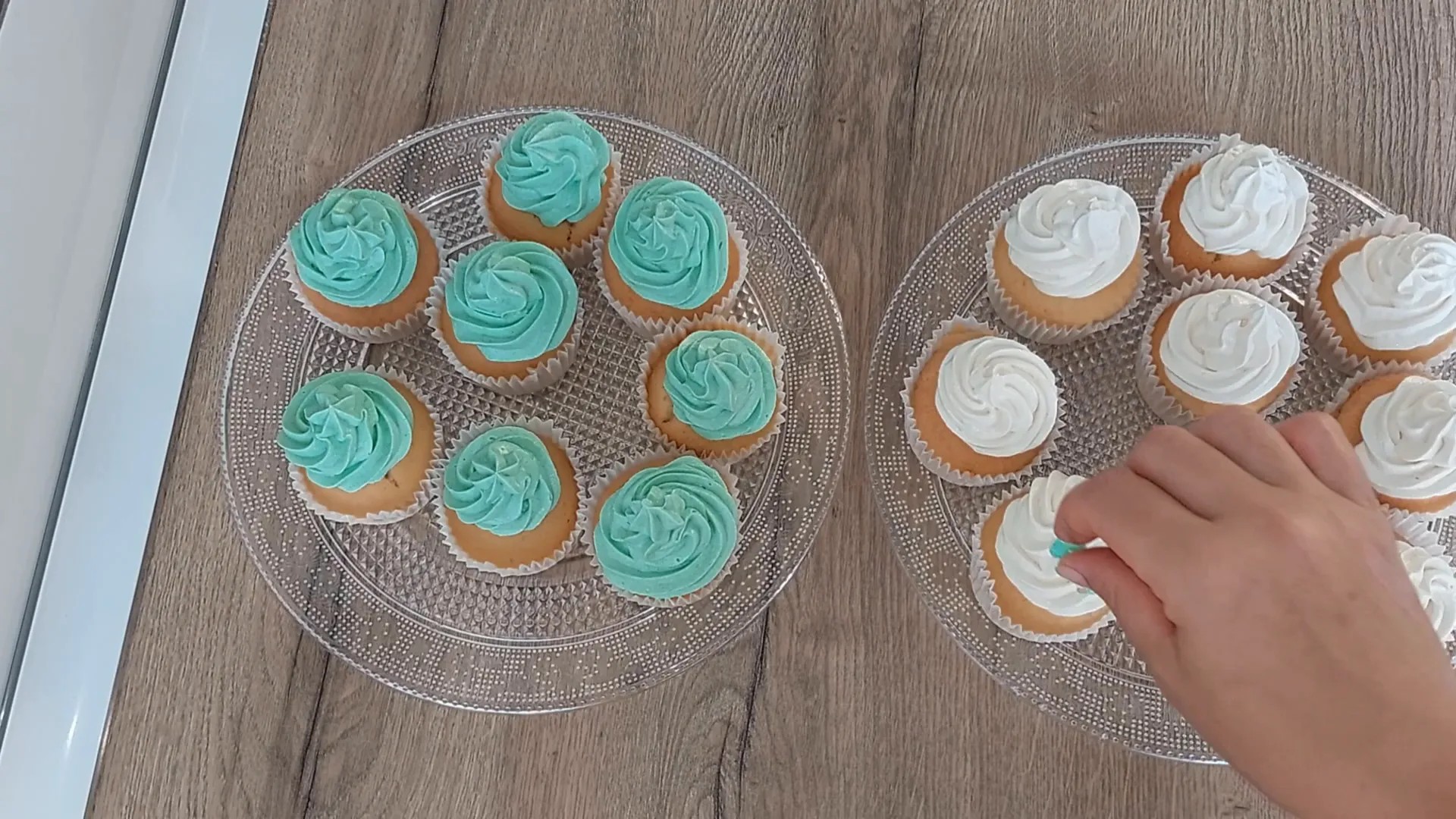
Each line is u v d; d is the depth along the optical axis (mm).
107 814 555
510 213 587
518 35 638
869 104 627
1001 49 635
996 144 623
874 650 562
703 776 555
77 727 562
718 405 545
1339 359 589
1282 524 376
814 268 590
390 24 637
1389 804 344
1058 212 561
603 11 638
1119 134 624
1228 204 566
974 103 627
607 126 607
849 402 580
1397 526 566
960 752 554
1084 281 563
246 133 625
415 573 573
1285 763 363
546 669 560
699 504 540
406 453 560
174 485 587
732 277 584
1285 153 618
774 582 560
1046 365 568
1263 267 582
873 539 575
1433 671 357
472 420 586
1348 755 352
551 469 555
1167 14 632
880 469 575
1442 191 617
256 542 571
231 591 576
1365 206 596
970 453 560
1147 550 385
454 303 564
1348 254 583
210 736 561
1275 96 630
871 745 555
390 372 590
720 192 598
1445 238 567
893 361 583
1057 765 552
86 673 567
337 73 632
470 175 608
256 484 577
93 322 605
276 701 563
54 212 574
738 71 633
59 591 576
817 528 567
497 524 538
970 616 560
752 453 575
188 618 572
